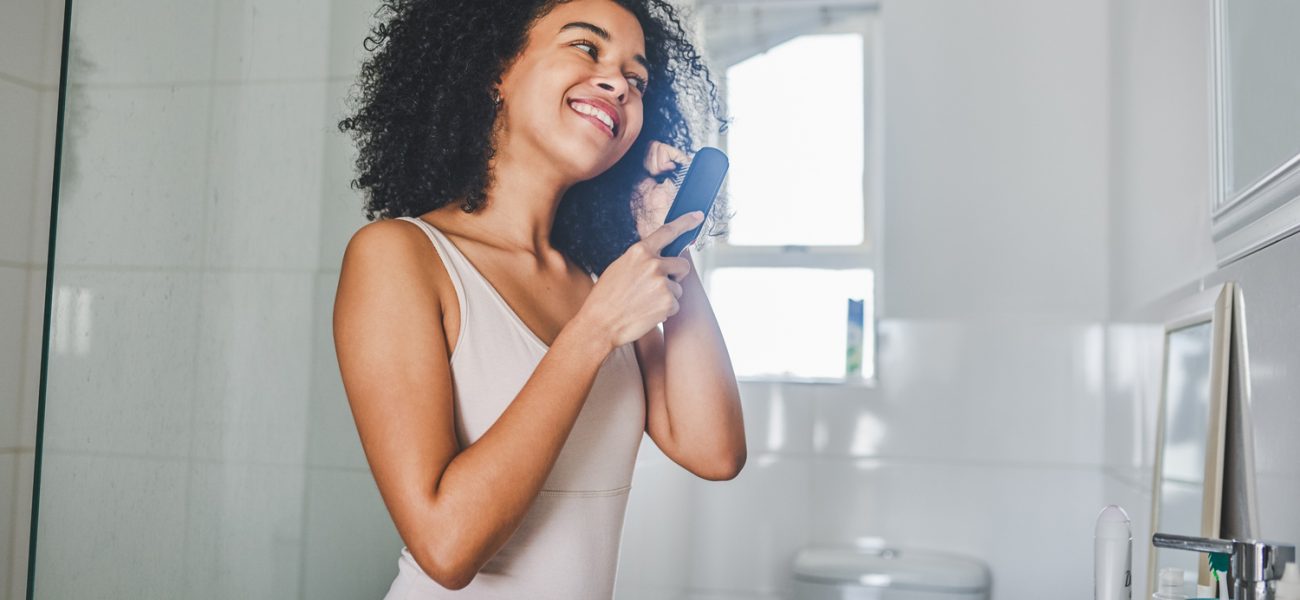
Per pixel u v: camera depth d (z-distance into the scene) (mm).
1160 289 1421
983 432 1883
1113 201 1816
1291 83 840
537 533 749
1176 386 1250
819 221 2010
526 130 916
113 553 826
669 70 1074
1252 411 959
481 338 746
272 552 959
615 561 804
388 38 982
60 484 842
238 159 922
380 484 674
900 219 1946
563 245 995
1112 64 1843
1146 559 1463
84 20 846
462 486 647
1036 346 1878
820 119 2021
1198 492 1108
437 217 850
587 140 937
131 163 853
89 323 848
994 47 1931
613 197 1022
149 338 851
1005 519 1859
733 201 2035
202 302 891
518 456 656
